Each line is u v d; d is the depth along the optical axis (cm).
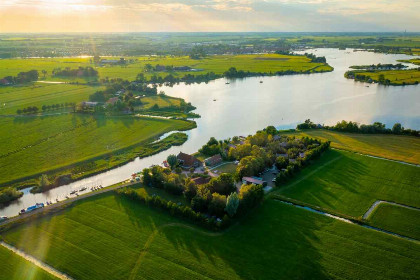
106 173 14925
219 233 10175
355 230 10281
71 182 14050
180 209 10950
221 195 11438
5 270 8756
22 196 13012
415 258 9050
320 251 9325
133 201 12056
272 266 8762
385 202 11875
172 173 13562
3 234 10281
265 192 12681
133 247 9575
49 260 9112
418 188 12769
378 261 8938
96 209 11569
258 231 10250
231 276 8431
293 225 10544
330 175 13975
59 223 10781
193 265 8831
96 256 9231
